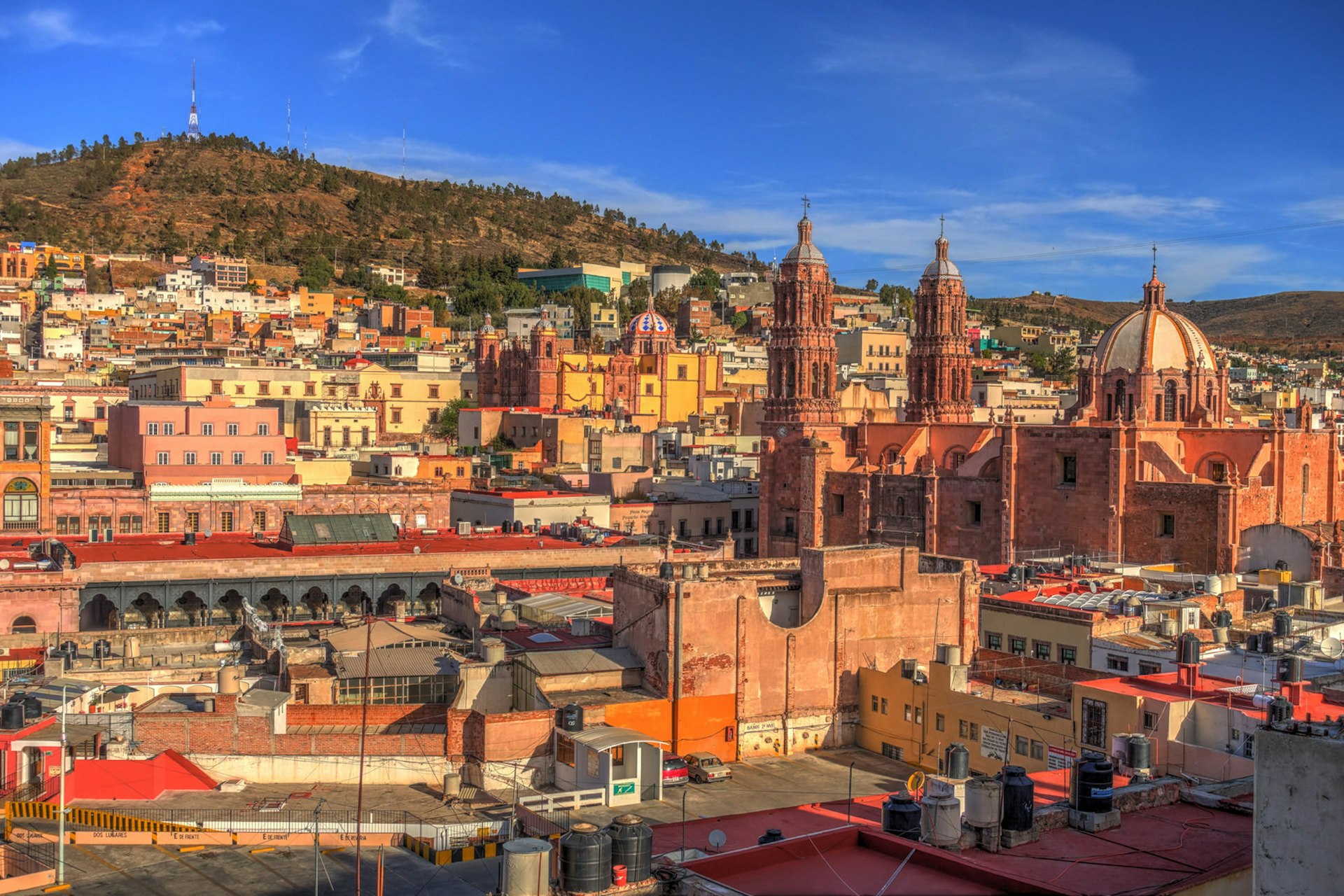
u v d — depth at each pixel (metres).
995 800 36.69
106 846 62.84
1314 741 24.91
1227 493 112.94
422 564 113.88
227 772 73.31
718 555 128.50
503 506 147.50
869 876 32.31
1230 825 38.66
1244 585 103.75
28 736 67.56
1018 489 130.12
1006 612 87.50
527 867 31.94
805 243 155.88
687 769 75.12
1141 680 66.69
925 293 156.75
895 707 81.12
